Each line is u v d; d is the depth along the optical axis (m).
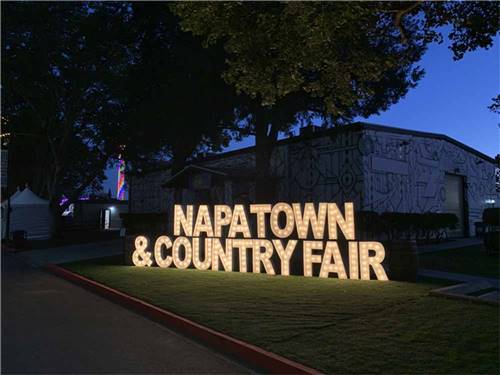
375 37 10.84
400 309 8.21
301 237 12.91
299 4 8.12
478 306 8.26
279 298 9.62
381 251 11.55
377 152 20.88
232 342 6.68
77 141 37.19
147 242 16.48
